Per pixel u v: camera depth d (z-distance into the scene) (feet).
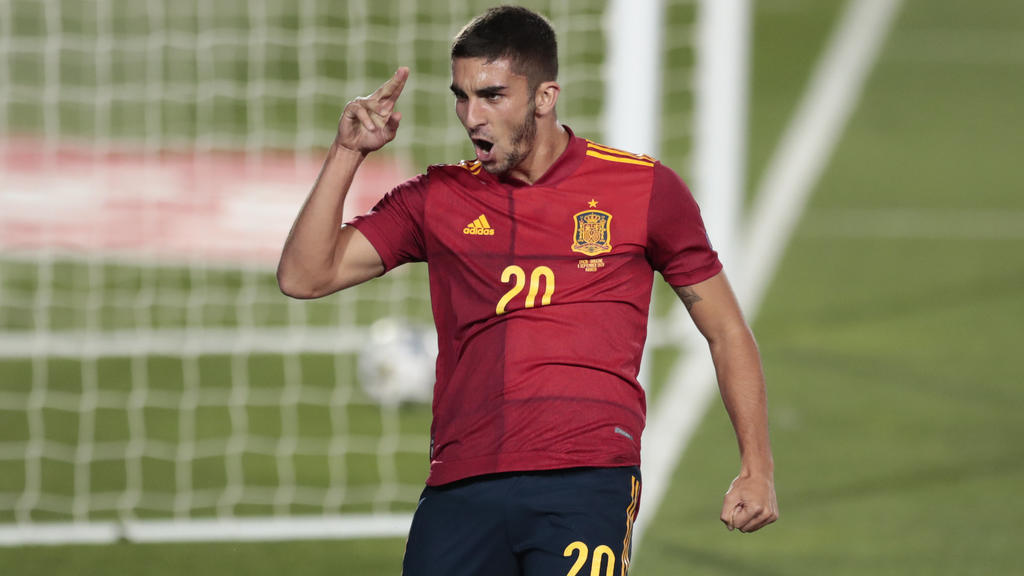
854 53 188.65
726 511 36.81
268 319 102.37
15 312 101.19
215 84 152.66
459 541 37.50
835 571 62.13
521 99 36.78
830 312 104.47
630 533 37.83
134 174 129.39
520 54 36.45
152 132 140.46
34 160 131.34
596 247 37.96
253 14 169.58
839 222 128.36
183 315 102.37
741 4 89.15
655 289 112.06
